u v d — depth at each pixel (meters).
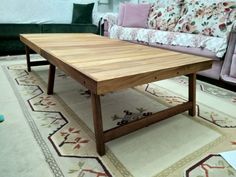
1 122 1.31
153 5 3.29
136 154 1.08
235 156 1.07
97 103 1.00
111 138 1.08
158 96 1.81
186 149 1.13
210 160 1.04
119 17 3.39
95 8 4.12
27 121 1.34
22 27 3.08
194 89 1.41
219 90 2.01
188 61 1.28
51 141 1.15
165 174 0.95
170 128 1.32
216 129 1.32
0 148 1.07
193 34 2.45
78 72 1.05
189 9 2.77
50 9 3.69
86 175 0.93
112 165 1.00
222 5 2.45
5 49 2.99
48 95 1.75
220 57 2.04
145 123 1.20
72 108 1.54
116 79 0.95
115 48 1.67
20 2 3.41
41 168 0.96
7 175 0.91
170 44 2.53
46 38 2.11
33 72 2.34
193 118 1.45
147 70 1.06
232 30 1.97
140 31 2.93
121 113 1.50
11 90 1.83
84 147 1.12
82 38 2.19
